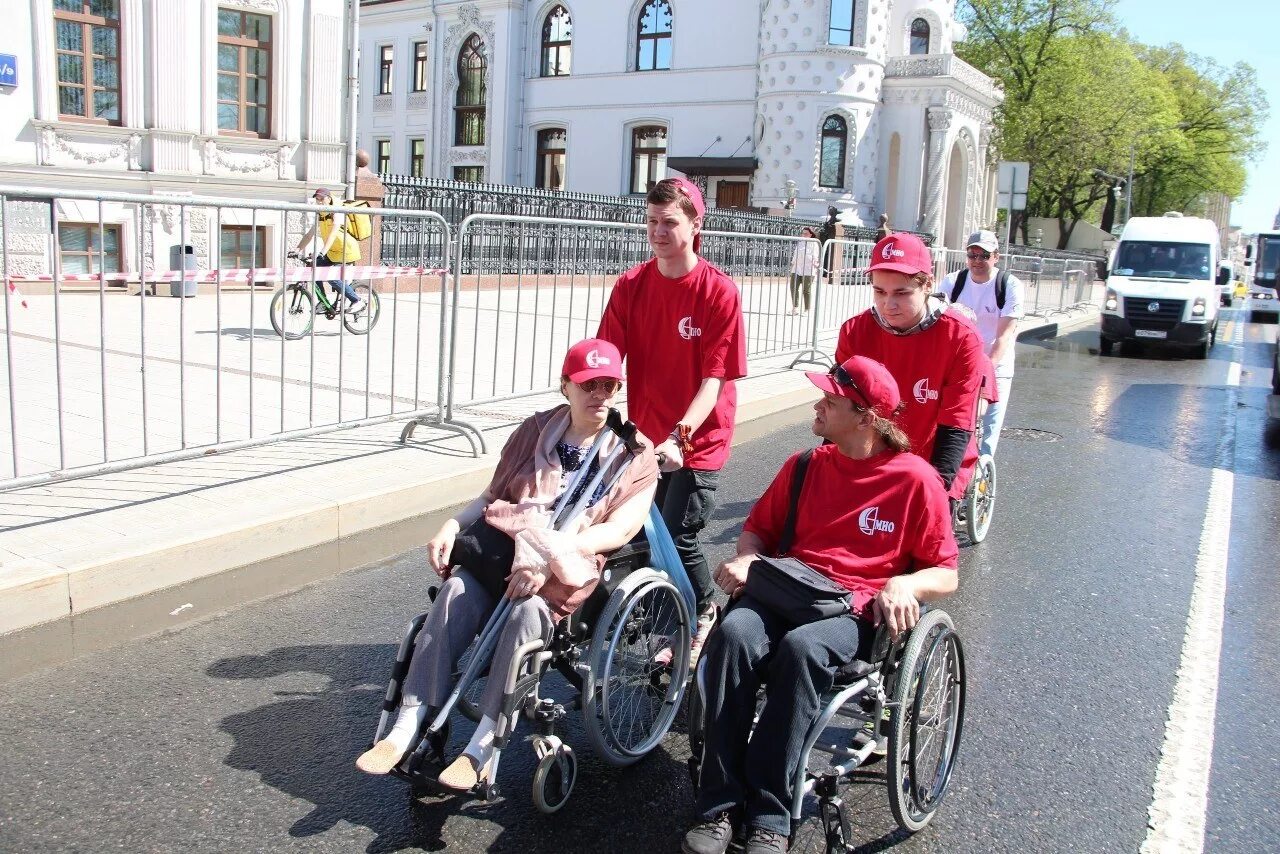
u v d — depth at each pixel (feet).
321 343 37.29
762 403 33.32
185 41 53.57
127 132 52.54
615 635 11.38
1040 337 71.31
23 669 13.73
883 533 11.31
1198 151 199.72
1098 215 236.43
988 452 22.39
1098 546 22.08
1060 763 12.78
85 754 11.76
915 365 13.78
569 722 13.44
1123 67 151.74
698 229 13.46
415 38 139.95
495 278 51.44
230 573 17.26
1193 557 21.50
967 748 13.05
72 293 47.26
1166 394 45.88
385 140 147.02
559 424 12.23
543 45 131.23
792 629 10.62
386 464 22.12
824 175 111.86
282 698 13.39
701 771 10.23
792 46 109.09
